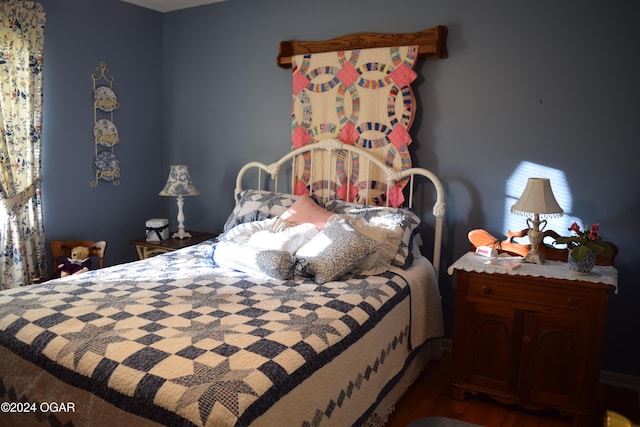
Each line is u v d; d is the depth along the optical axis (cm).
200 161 384
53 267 312
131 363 140
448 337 301
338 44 308
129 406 132
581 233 222
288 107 339
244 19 349
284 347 152
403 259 254
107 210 357
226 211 377
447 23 281
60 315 174
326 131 316
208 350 147
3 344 165
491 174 279
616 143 248
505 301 225
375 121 298
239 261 244
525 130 268
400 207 294
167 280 225
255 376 134
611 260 237
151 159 389
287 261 231
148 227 348
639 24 238
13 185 288
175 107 389
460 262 238
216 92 369
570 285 212
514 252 255
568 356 216
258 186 355
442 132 290
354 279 232
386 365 207
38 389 156
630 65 242
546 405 222
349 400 174
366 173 303
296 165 328
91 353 147
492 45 271
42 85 297
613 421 104
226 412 121
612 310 257
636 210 247
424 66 290
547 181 233
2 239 289
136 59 367
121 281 221
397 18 294
